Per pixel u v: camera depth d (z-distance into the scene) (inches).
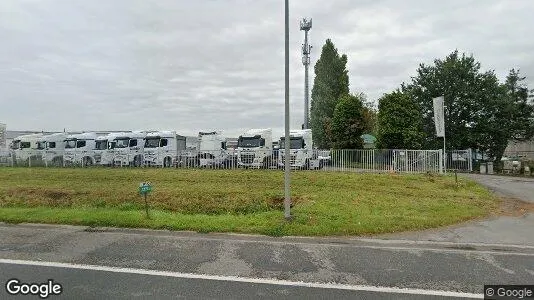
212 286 228.7
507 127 1375.5
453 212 449.4
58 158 1215.6
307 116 1481.3
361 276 248.2
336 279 242.4
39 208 464.1
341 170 914.7
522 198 581.0
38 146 1232.2
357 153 923.4
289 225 372.8
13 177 866.1
